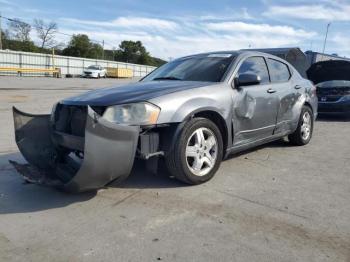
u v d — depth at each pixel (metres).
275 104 5.70
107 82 32.62
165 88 4.48
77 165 4.05
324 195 4.28
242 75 4.92
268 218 3.63
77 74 53.16
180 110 4.22
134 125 3.94
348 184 4.69
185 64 5.58
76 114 4.09
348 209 3.88
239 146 5.11
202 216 3.67
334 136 8.05
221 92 4.74
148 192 4.29
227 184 4.58
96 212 3.77
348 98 10.59
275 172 5.14
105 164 3.68
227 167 5.31
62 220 3.60
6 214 3.75
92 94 4.41
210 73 5.11
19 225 3.50
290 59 12.84
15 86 21.33
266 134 5.66
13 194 4.27
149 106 4.04
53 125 4.42
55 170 4.34
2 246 3.12
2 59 45.34
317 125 9.80
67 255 2.99
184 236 3.28
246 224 3.50
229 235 3.29
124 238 3.25
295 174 5.07
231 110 4.81
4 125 8.55
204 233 3.33
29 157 4.68
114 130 3.69
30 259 2.93
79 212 3.78
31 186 4.51
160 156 4.27
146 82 5.08
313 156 6.08
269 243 3.16
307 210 3.84
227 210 3.81
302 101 6.50
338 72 11.65
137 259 2.92
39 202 4.04
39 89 19.81
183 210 3.81
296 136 6.64
